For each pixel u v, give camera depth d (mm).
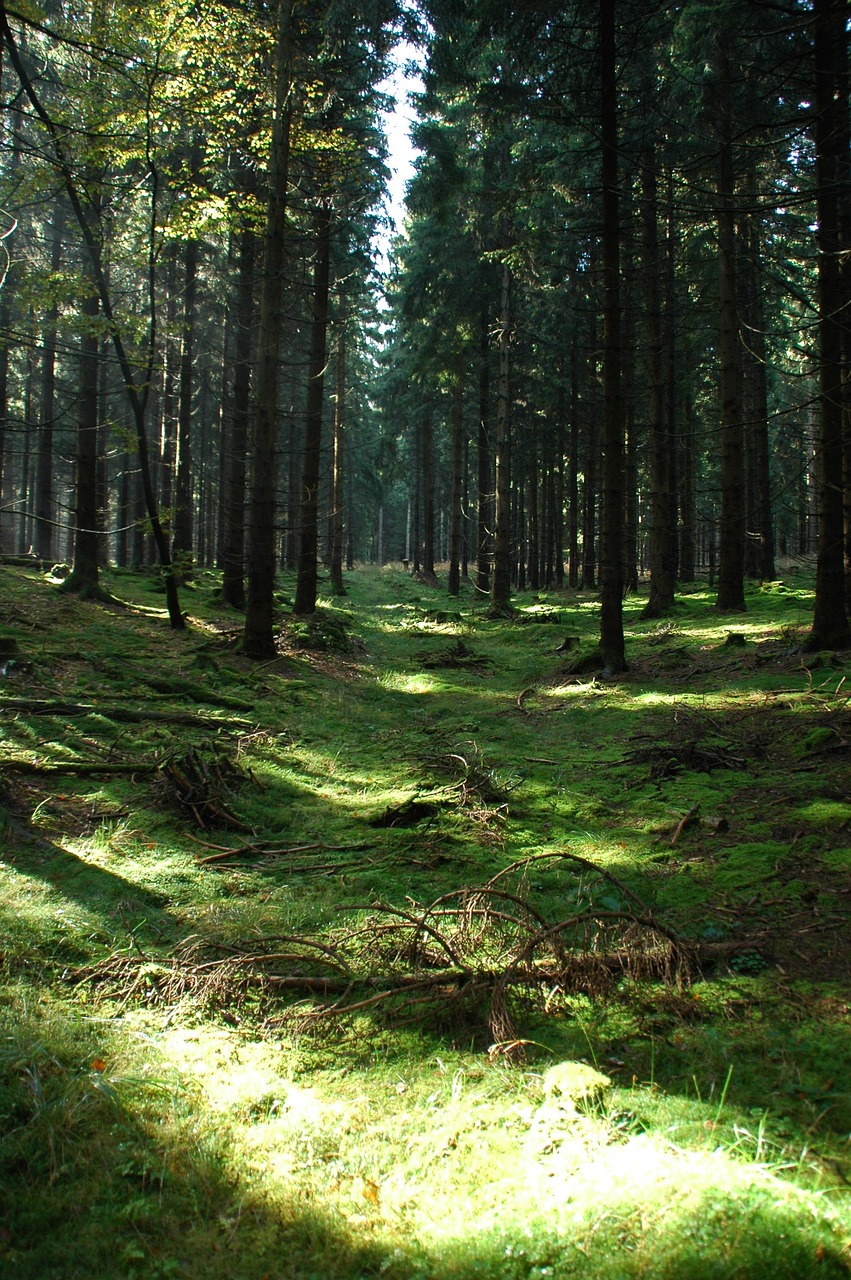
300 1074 3551
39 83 12234
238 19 11867
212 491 36500
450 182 18016
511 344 24109
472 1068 3566
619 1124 3076
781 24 10461
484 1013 3990
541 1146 2973
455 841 6297
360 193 17859
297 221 18344
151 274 11727
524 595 30406
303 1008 4047
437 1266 2426
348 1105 3293
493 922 4715
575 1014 3965
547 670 13766
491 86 13133
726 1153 2832
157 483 31156
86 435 15633
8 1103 3057
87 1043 3539
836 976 4102
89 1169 2852
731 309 16656
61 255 19578
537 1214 2613
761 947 4426
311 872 5742
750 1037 3652
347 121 16688
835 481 10836
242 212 12961
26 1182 2770
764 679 10391
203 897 5203
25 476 33344
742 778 7250
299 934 4727
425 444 35906
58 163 9578
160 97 11164
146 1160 2895
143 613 15250
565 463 37406
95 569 15844
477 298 23578
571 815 6875
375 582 38094
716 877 5359
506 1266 2402
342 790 7691
